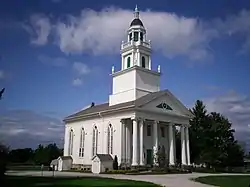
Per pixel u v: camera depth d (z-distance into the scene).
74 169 63.41
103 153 58.53
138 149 53.69
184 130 61.88
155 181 32.75
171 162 56.78
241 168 75.69
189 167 58.06
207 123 78.88
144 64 64.38
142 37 65.81
